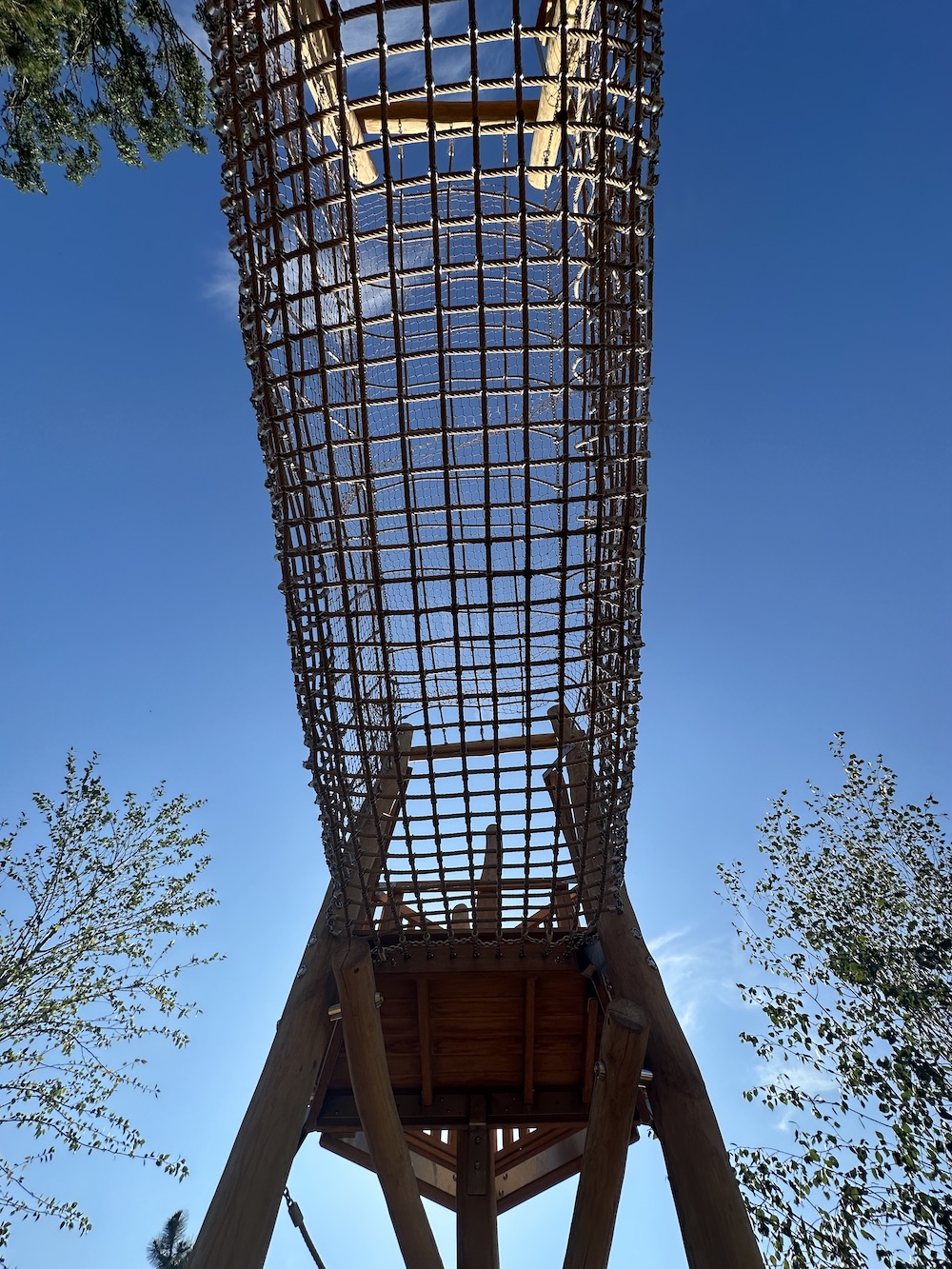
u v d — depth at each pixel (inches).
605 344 142.3
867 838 352.8
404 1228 173.3
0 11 233.3
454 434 144.7
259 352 145.5
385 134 125.6
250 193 137.9
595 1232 160.2
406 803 175.3
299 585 159.8
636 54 128.7
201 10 134.0
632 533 156.2
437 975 200.8
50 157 301.9
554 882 186.1
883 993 299.6
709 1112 159.6
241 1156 149.9
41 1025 279.9
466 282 189.3
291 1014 178.4
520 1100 229.1
